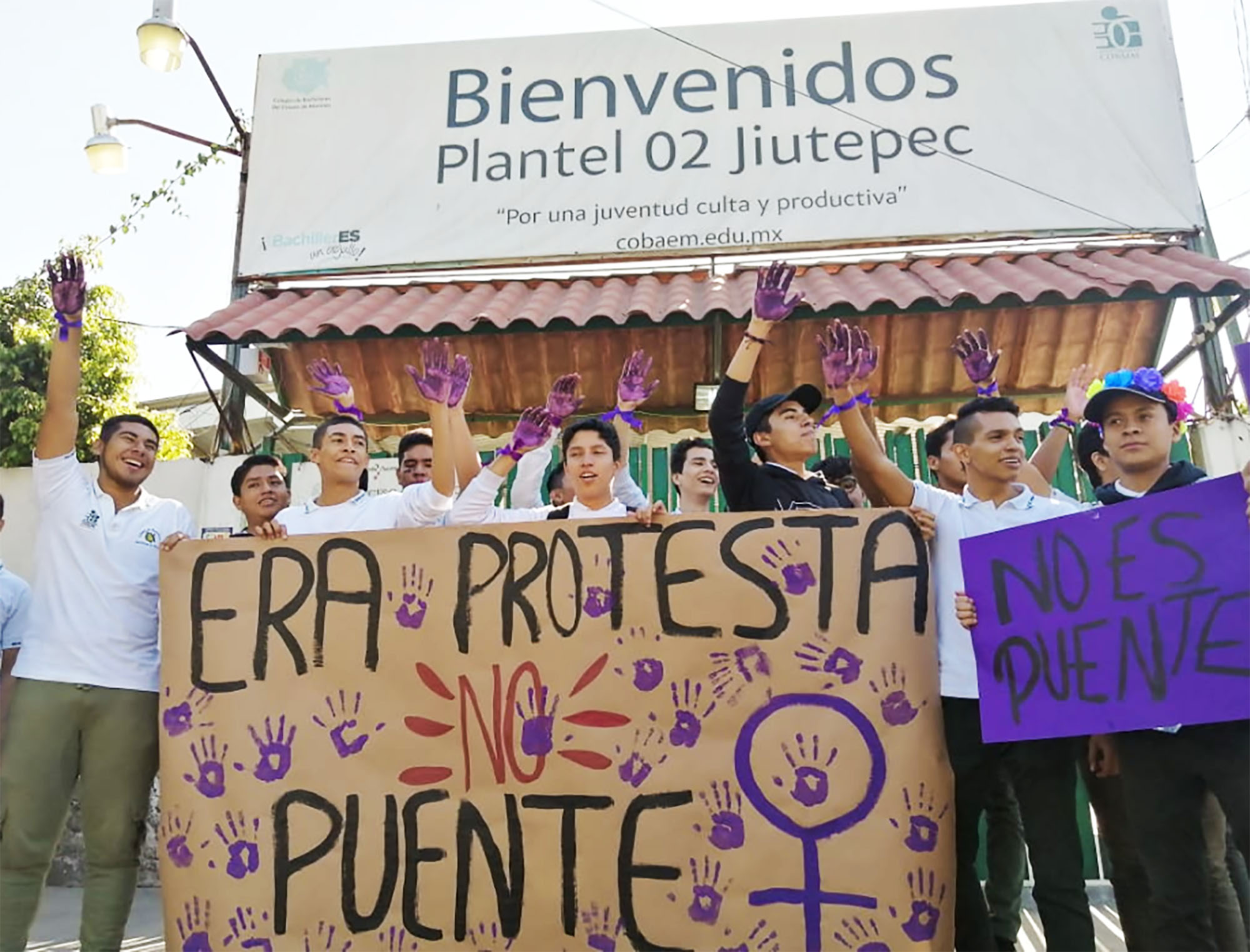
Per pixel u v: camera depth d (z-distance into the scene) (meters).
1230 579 2.88
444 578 3.46
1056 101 6.71
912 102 6.77
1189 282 5.43
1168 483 3.17
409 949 3.18
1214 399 6.02
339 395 3.99
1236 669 2.80
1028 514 3.41
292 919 3.23
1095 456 3.97
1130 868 3.38
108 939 3.40
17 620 4.03
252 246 6.86
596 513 3.78
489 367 6.53
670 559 3.38
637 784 3.22
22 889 3.38
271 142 7.06
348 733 3.37
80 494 3.67
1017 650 3.13
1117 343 6.35
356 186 6.93
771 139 6.77
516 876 3.19
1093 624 3.03
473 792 3.27
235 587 3.53
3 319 8.99
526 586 3.42
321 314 6.08
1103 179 6.55
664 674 3.29
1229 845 3.63
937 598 3.40
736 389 3.58
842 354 3.44
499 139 6.95
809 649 3.27
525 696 3.33
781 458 3.80
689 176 6.75
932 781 3.13
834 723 3.20
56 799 3.44
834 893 3.07
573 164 6.85
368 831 3.28
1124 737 3.01
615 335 6.31
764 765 3.19
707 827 3.16
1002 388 6.70
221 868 3.30
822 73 6.87
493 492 3.68
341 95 7.13
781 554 3.34
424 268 6.79
